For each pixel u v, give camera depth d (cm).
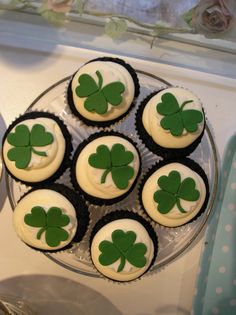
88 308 39
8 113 39
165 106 33
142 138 35
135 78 36
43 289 39
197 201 33
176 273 39
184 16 38
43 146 32
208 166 38
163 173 34
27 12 39
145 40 40
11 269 38
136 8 38
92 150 33
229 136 41
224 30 38
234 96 41
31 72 40
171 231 37
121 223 33
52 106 36
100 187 33
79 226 34
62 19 39
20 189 36
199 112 34
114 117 34
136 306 39
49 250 33
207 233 39
